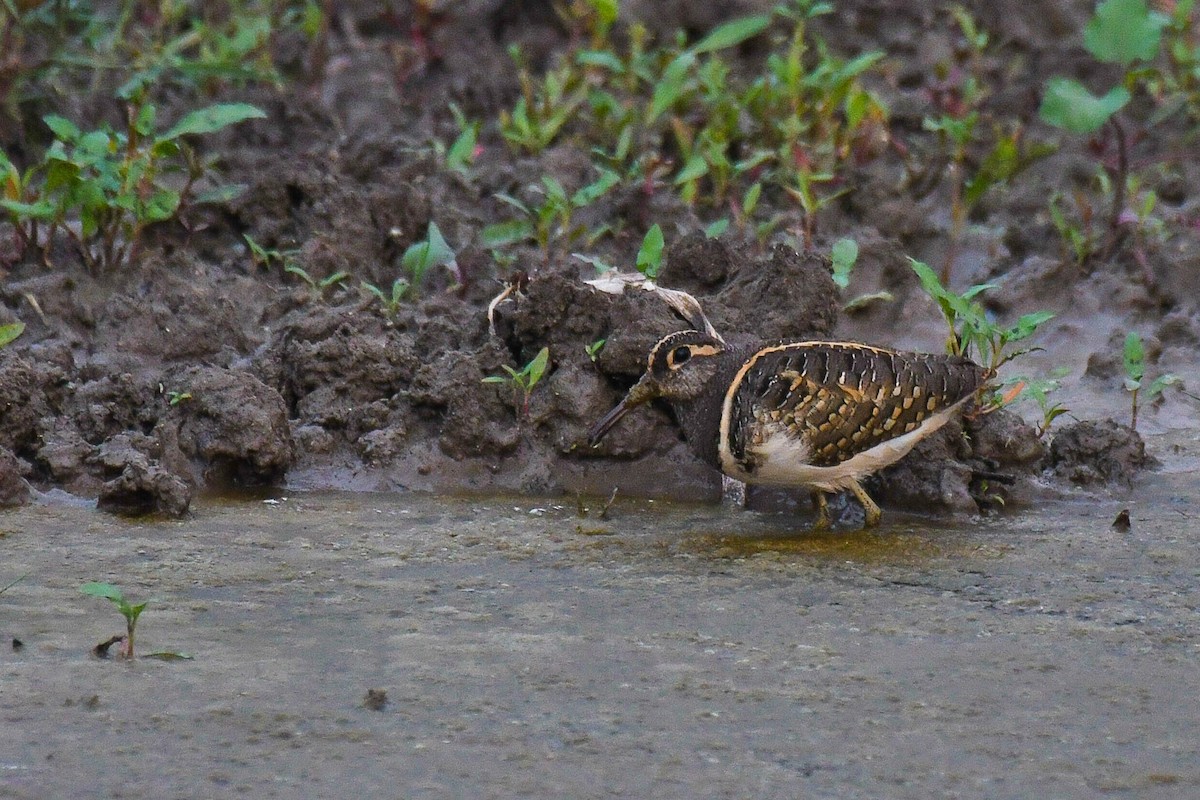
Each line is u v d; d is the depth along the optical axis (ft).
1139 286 49.44
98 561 33.09
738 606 31.07
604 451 39.88
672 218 50.52
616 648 28.84
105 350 42.16
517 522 36.63
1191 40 64.80
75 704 26.16
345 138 54.70
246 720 25.72
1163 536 35.76
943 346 47.55
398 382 41.22
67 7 57.16
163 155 46.24
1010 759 24.85
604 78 60.90
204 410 38.99
